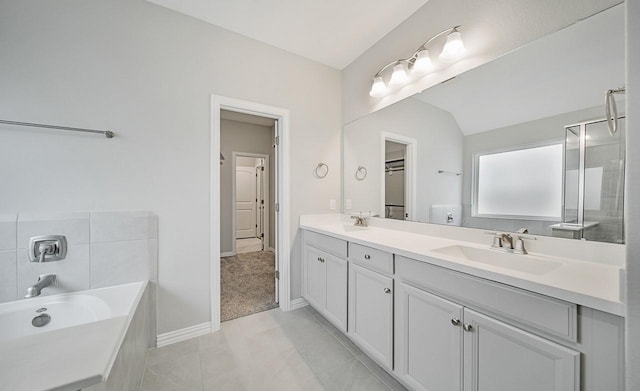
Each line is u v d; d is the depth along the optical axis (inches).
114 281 63.5
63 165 58.5
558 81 46.0
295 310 92.6
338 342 72.1
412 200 75.0
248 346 69.7
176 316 71.7
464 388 41.6
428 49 68.7
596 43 41.7
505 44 52.9
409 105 75.2
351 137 99.7
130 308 50.9
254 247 200.2
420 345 49.3
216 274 77.4
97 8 61.9
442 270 45.1
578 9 43.3
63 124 58.2
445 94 65.1
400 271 53.7
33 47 55.8
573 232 44.5
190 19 73.7
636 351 25.6
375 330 59.6
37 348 36.0
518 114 51.7
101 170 62.4
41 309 53.5
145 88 67.5
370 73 89.9
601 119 41.3
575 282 32.9
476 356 40.0
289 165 92.5
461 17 60.7
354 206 97.9
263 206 196.1
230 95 80.1
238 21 76.1
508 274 36.2
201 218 75.2
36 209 56.1
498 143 55.2
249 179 238.1
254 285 115.9
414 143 74.1
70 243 58.9
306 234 91.6
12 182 54.1
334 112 103.5
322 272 81.1
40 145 56.4
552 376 31.9
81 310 56.0
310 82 97.2
